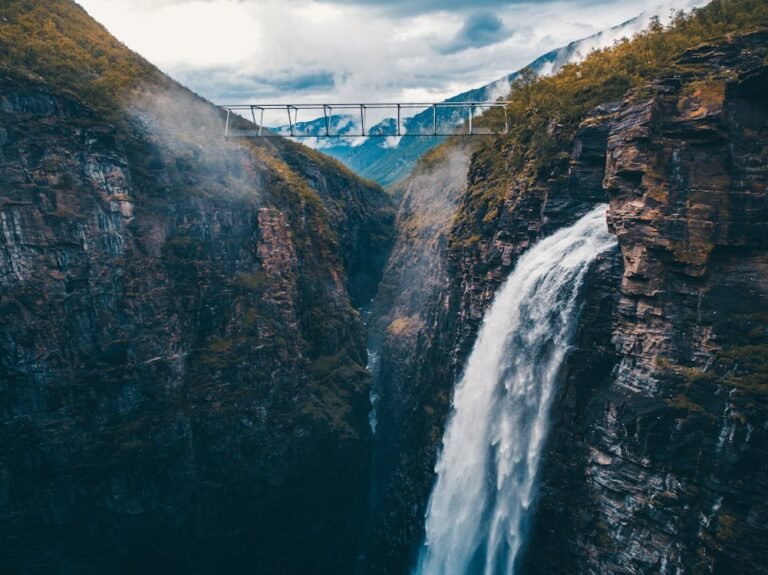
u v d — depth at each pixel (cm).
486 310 10500
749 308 6606
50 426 9781
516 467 9025
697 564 6500
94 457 10044
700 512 6550
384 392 15325
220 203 12550
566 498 7969
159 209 11519
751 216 6744
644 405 7038
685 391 6800
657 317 7162
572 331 8262
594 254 8069
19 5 13112
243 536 11231
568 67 12112
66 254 10031
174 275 11519
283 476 11625
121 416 10369
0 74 9894
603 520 7444
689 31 9888
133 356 10556
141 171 11438
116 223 10644
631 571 6994
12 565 9675
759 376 6306
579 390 8019
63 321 9969
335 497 12569
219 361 11525
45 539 9869
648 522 6969
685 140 7181
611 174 7775
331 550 12481
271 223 13425
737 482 6281
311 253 15075
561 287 8494
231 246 12625
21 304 9650
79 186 10288
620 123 7844
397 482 12938
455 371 11325
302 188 16562
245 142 15650
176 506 10688
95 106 11281
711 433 6538
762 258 6731
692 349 6869
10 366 9525
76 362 10075
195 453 11012
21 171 9762
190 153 12569
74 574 10119
